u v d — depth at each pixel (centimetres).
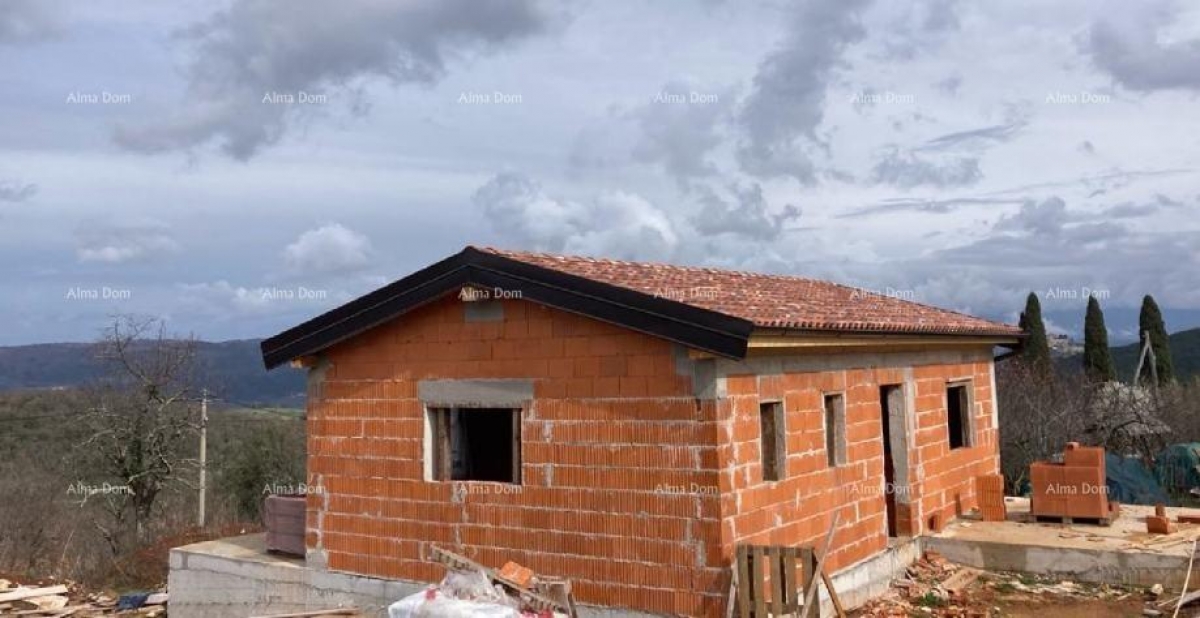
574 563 902
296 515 1164
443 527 996
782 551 820
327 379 1106
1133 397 2494
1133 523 1314
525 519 938
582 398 906
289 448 3353
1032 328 3356
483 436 1145
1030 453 2309
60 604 1448
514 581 854
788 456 942
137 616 1352
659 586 851
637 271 1112
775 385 930
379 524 1048
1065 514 1323
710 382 831
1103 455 1320
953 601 1076
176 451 2841
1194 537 1194
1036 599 1077
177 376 2783
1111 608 1033
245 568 1158
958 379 1421
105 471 2716
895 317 1215
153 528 2675
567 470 912
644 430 866
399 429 1039
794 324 855
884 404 1248
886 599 1078
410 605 851
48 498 2800
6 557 2208
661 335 825
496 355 968
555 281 884
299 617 1013
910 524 1225
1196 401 2705
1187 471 2225
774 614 814
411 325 1037
